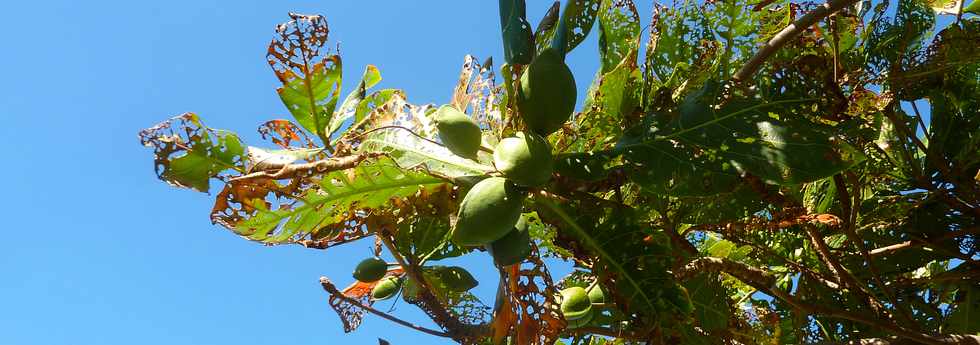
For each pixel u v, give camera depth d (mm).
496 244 575
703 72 732
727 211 741
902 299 862
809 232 776
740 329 754
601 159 613
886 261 863
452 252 818
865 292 799
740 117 621
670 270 648
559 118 583
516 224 579
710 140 617
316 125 638
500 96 658
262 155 576
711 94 631
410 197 602
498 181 548
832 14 702
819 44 684
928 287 892
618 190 629
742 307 917
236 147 590
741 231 699
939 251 850
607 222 637
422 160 604
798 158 595
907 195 860
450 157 603
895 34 810
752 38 763
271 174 539
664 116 637
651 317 670
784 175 593
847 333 843
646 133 632
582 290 786
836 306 836
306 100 628
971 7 899
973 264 840
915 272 989
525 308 607
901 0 817
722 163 609
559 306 612
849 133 625
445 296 840
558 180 603
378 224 615
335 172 562
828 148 595
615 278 657
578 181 605
